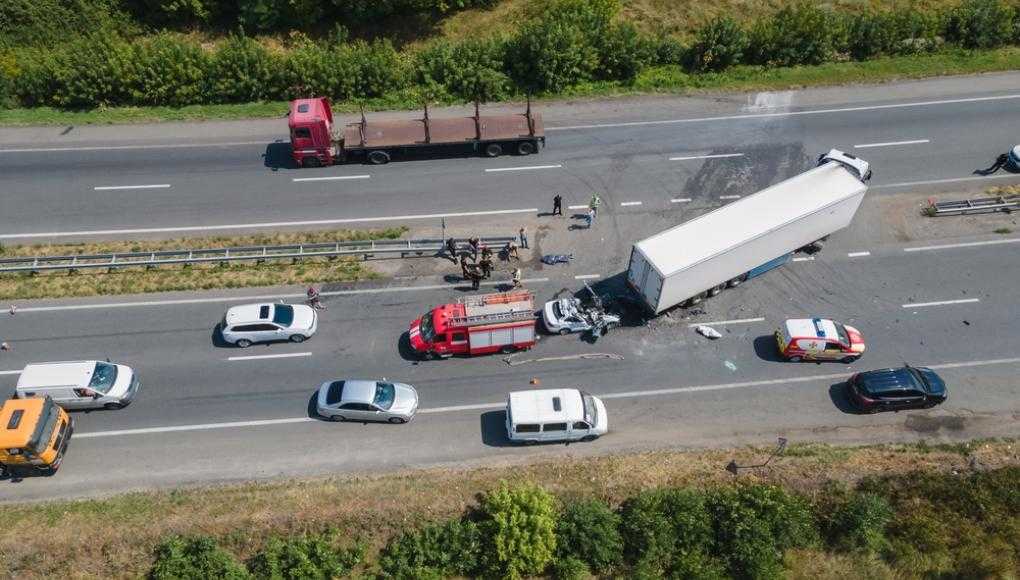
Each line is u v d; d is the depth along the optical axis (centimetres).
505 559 2764
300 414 3209
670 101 4722
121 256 3691
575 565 2784
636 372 3366
